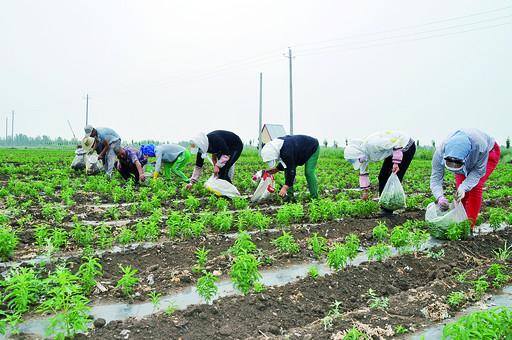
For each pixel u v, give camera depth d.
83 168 21.50
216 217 9.68
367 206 11.37
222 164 13.37
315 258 8.14
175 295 6.45
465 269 7.48
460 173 8.82
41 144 140.88
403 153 11.41
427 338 5.16
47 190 14.47
